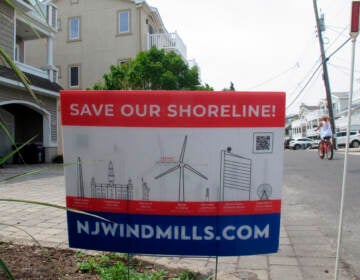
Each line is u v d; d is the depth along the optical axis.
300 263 3.55
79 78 26.52
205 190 2.55
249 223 2.57
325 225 4.94
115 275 2.95
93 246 2.64
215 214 2.56
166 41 27.92
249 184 2.56
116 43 25.95
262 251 2.60
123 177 2.58
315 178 9.49
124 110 2.55
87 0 26.52
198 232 2.57
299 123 71.69
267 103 2.53
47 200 6.92
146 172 2.56
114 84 20.22
